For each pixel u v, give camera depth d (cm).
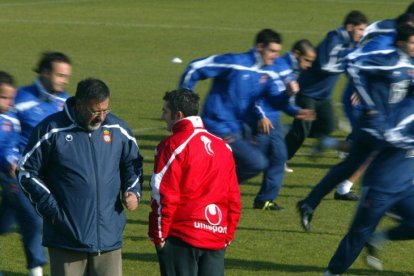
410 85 3173
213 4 13638
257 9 13075
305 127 4653
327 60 4603
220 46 9869
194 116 2498
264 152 4019
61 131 2444
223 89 3809
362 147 3522
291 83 3856
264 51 3784
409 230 3131
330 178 3600
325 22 11838
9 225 3184
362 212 3039
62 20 11744
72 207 2452
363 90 3169
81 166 2444
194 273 2517
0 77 2944
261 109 3847
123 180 2544
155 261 3400
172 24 11519
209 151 2483
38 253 3044
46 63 3036
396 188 3017
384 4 13675
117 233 2506
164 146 2467
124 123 2538
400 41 3178
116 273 2530
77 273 2511
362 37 4594
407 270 3362
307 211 3641
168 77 7931
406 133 3044
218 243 2511
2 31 10744
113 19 11919
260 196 4112
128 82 7631
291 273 3300
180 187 2464
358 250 3070
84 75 7950
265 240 3681
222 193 2500
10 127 2975
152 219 2462
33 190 2439
